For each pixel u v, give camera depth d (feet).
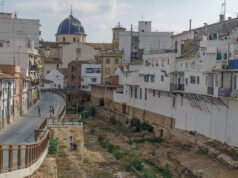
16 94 189.16
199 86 175.52
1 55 232.53
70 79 401.90
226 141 158.92
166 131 198.90
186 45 205.57
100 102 327.67
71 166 124.67
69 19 478.59
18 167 84.84
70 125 169.89
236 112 151.74
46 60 442.09
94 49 463.01
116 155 169.17
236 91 147.02
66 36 469.98
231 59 156.66
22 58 234.38
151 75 226.58
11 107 177.78
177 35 242.37
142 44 332.80
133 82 254.47
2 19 292.61
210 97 165.68
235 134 152.66
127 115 264.31
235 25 202.08
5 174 80.18
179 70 199.00
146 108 239.30
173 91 198.18
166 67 205.36
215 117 167.43
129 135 221.05
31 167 90.89
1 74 163.84
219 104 162.50
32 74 258.37
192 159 154.20
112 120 272.51
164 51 218.79
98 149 182.91
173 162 155.43
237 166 136.56
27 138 135.44
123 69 310.04
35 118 193.67
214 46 166.30
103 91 326.24
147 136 212.64
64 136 155.22
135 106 256.73
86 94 375.86
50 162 108.06
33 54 253.85
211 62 167.22
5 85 163.22
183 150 171.12
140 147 185.88
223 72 158.10
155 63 223.10
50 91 410.11
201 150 164.04
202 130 178.70
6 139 132.98
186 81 188.55
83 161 140.05
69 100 374.84
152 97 230.48
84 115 297.12
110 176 138.62
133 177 139.74
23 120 185.16
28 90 233.96
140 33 333.01
